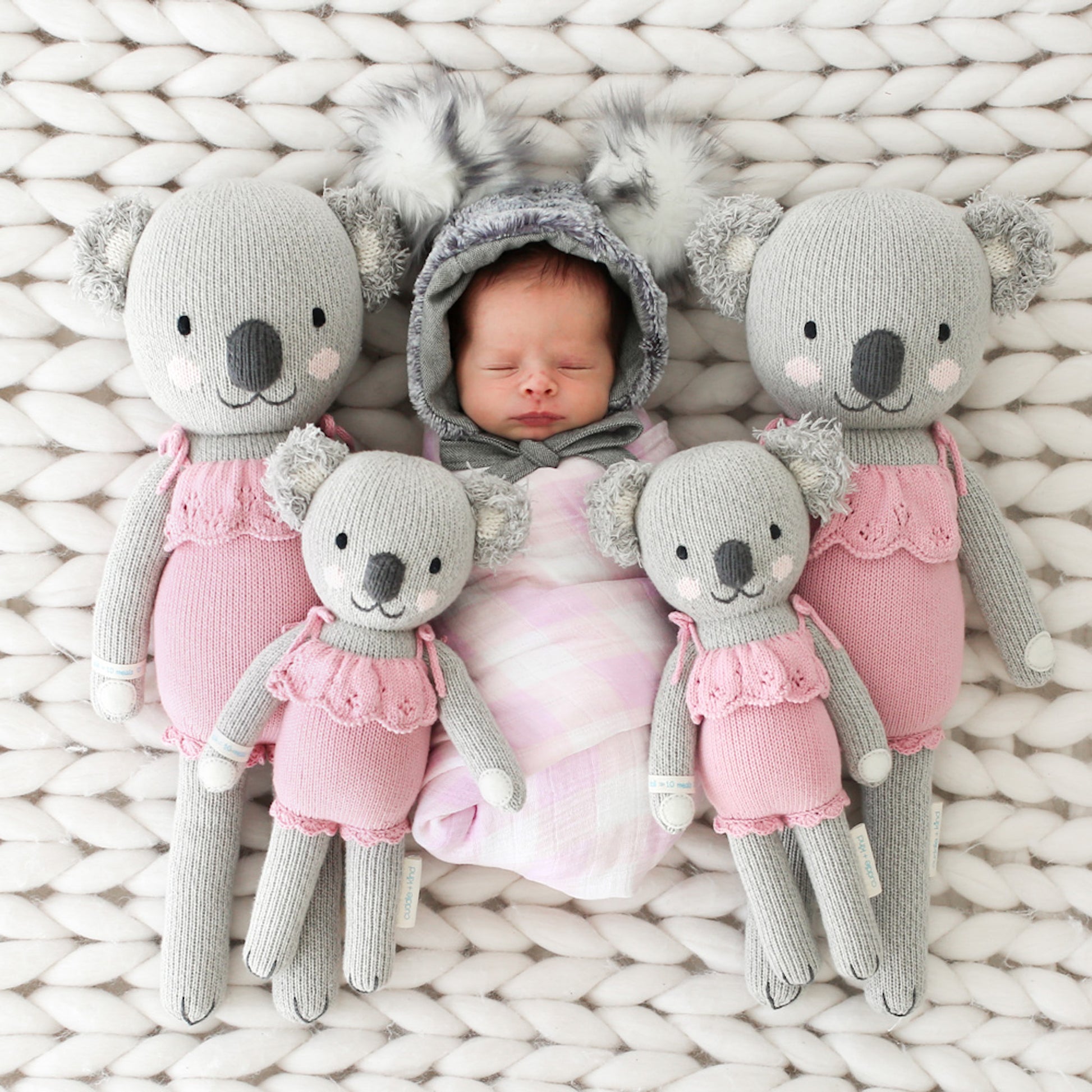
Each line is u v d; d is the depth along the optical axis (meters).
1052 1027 1.03
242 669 0.87
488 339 0.95
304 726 0.82
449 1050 0.99
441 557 0.81
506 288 0.94
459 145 0.92
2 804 0.99
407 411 1.07
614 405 1.00
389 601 0.80
